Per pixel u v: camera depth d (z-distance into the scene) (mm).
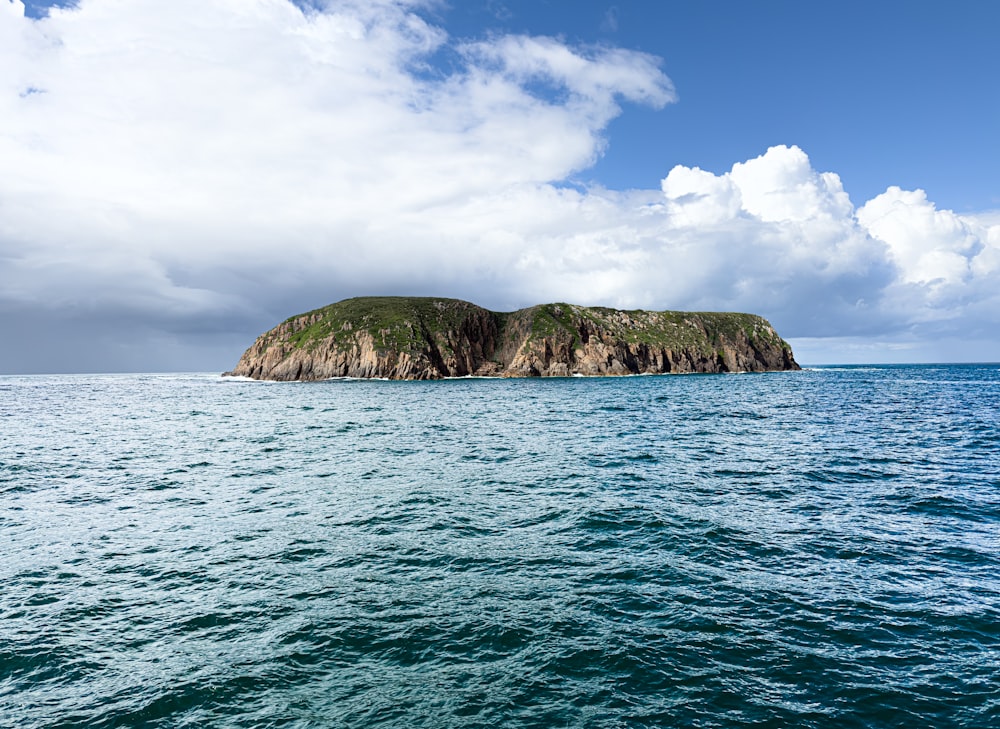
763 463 31766
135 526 20469
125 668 11125
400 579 15359
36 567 16500
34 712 9781
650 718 9406
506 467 31344
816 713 9516
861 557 16797
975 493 24375
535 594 14305
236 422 58219
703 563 16344
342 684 10500
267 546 18172
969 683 10281
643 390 114375
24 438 45344
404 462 33312
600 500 23562
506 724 9281
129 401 93562
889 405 69562
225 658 11445
